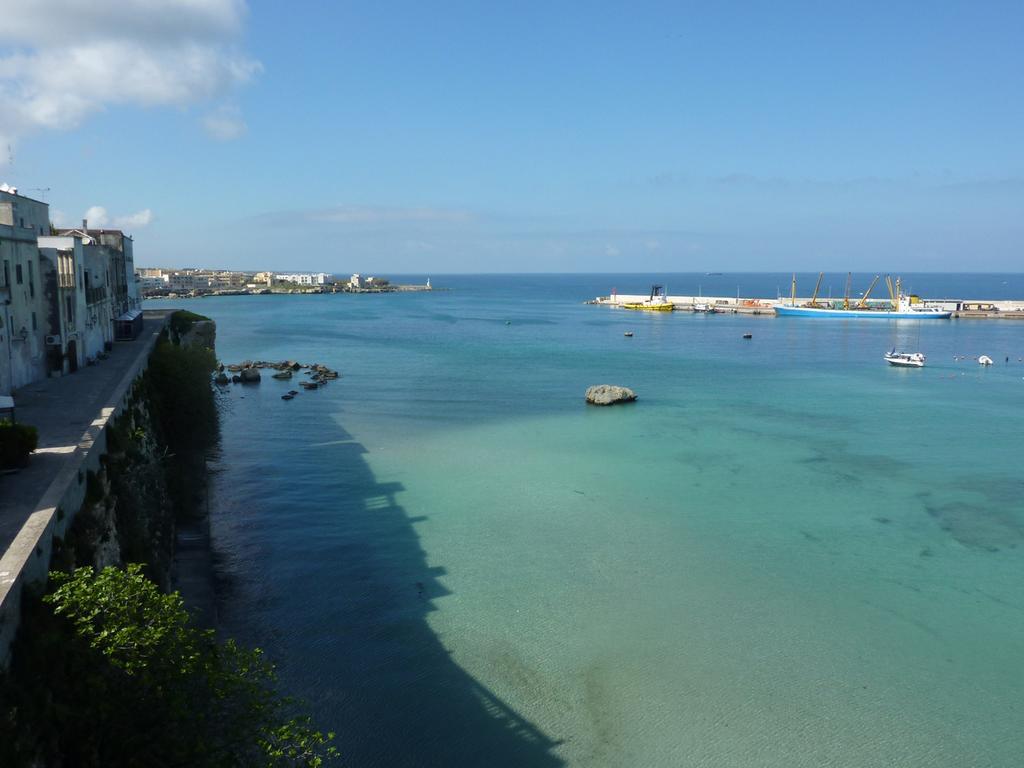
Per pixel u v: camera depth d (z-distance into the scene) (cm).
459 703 2912
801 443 6962
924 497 5372
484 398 9244
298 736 1970
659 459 6347
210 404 6200
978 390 10025
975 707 2930
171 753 1694
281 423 7669
